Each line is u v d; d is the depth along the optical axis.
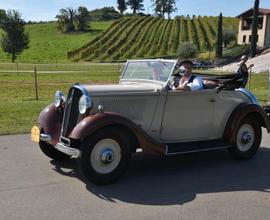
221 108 7.43
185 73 7.27
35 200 5.35
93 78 30.30
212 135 7.48
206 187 6.09
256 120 7.74
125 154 6.14
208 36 101.44
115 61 82.25
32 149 7.88
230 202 5.50
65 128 6.29
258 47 72.19
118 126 6.04
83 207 5.18
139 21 120.25
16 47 72.44
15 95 18.22
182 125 7.04
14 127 9.80
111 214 4.98
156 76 6.94
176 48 94.56
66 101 6.36
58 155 7.09
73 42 108.06
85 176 5.95
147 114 6.64
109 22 144.88
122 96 6.33
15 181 6.05
